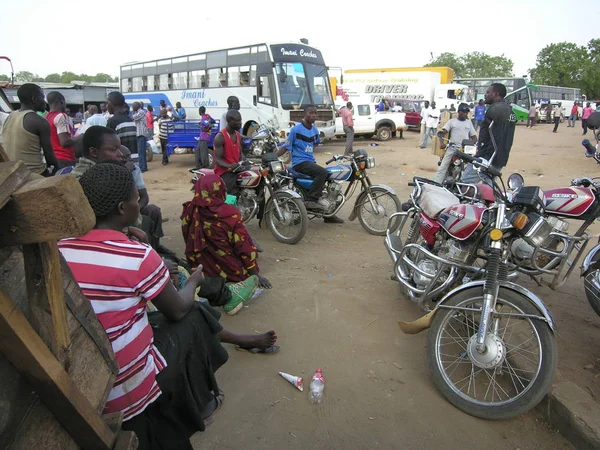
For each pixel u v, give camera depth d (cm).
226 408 277
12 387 108
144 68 2191
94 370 143
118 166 186
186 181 1107
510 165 1280
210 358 234
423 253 355
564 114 4006
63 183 102
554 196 359
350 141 1457
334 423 267
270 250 557
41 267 113
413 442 254
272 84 1526
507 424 269
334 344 346
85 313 145
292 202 577
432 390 296
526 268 337
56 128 524
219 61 1741
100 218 182
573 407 257
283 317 385
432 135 1773
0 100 760
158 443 201
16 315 108
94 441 134
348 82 3325
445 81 3134
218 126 1415
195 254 407
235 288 390
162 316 225
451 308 287
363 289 439
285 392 292
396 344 347
